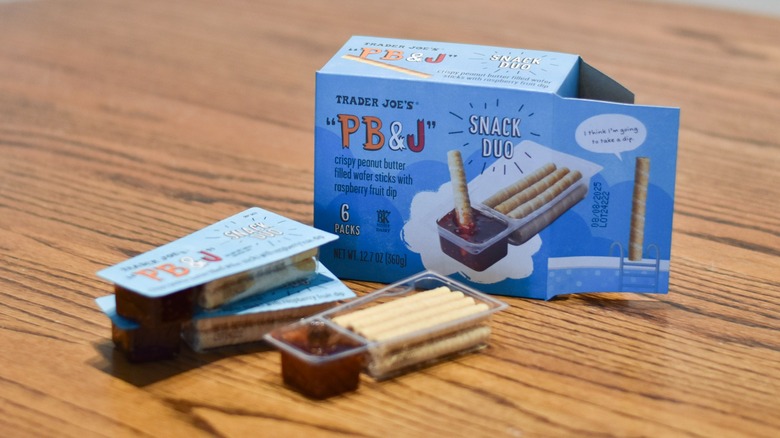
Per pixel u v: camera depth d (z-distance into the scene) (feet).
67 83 4.32
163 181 3.46
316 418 2.16
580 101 2.57
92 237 3.04
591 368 2.38
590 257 2.69
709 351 2.47
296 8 5.36
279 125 4.00
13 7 5.32
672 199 2.65
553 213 2.65
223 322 2.42
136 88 4.29
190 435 2.10
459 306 2.45
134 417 2.16
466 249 2.72
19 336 2.48
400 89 2.63
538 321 2.60
